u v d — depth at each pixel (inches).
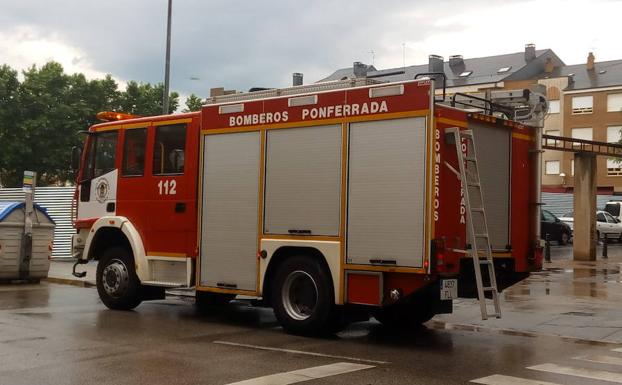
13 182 1509.6
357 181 332.2
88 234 461.7
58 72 1561.3
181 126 411.2
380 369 275.3
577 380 262.1
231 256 378.3
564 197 1621.6
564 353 322.3
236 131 382.0
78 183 470.6
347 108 338.3
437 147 316.2
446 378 262.1
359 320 358.0
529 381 258.8
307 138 352.2
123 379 249.3
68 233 846.5
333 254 336.8
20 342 320.2
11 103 1471.5
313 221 346.3
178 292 542.9
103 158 456.1
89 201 461.1
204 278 390.0
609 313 456.4
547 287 617.3
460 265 336.5
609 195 2082.9
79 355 291.9
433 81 313.6
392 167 321.4
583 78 2314.2
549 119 2306.8
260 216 366.9
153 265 420.2
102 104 1628.9
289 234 354.3
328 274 340.8
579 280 684.1
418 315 383.2
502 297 542.6
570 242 1409.9
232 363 280.1
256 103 374.6
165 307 471.5
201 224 393.4
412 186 314.8
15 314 414.9
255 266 367.9
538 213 385.7
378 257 322.3
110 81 1653.5
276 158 363.3
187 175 403.2
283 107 362.9
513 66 2397.9
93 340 329.1
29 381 244.5
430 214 308.8
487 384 253.1
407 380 256.7
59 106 1513.3
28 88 1483.8
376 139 327.6
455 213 324.2
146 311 445.1
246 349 313.1
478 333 381.1
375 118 328.5
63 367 267.6
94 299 500.4
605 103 2203.5
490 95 396.2
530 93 386.6
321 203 343.9
